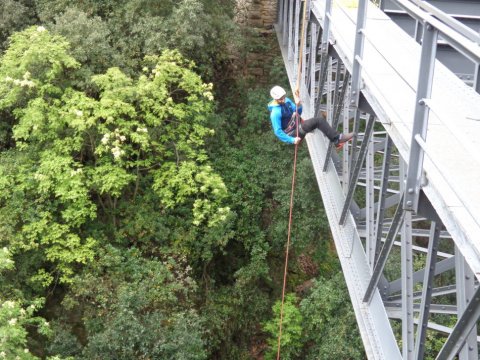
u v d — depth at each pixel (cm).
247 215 1300
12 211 1024
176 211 1184
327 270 1326
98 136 1094
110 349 953
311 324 1148
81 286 1007
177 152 1144
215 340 1201
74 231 1090
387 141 532
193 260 1202
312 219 1281
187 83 1163
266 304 1292
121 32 1232
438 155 382
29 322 948
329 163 857
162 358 972
